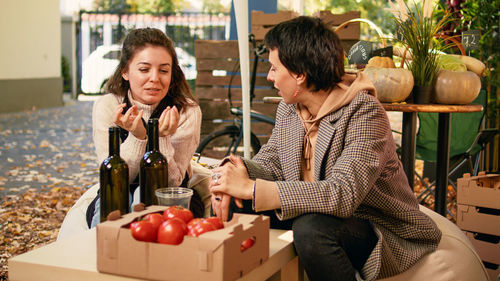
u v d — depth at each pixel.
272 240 1.90
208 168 3.00
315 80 1.97
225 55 5.86
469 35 3.40
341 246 1.88
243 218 1.66
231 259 1.47
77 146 8.00
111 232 1.53
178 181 2.33
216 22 14.51
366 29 13.31
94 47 16.31
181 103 2.52
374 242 1.97
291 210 1.84
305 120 2.14
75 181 5.76
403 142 3.15
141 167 2.03
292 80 2.01
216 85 5.96
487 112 4.61
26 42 13.06
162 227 1.52
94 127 2.51
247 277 1.59
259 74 5.86
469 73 3.10
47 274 1.61
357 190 1.84
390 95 3.00
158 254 1.50
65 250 1.73
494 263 2.75
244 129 2.72
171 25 14.83
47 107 13.83
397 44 3.62
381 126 1.97
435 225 2.09
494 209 2.94
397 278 1.99
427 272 2.03
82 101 15.63
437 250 2.09
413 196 2.13
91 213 2.33
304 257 1.84
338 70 1.98
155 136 2.04
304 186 1.85
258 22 5.78
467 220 2.83
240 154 5.91
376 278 1.91
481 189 2.77
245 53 2.65
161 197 1.87
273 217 2.09
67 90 17.78
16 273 1.64
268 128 5.84
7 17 12.38
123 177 1.99
